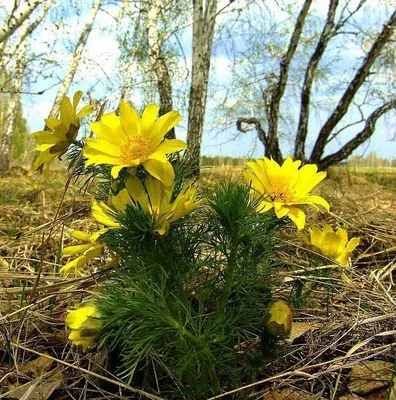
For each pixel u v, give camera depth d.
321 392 0.27
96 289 0.34
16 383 0.29
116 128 0.22
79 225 0.65
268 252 0.26
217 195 0.23
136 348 0.22
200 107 1.67
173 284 0.24
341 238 0.34
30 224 0.70
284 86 2.02
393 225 0.65
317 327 0.32
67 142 0.25
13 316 0.35
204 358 0.23
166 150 0.21
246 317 0.26
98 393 0.28
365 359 0.27
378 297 0.37
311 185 0.25
